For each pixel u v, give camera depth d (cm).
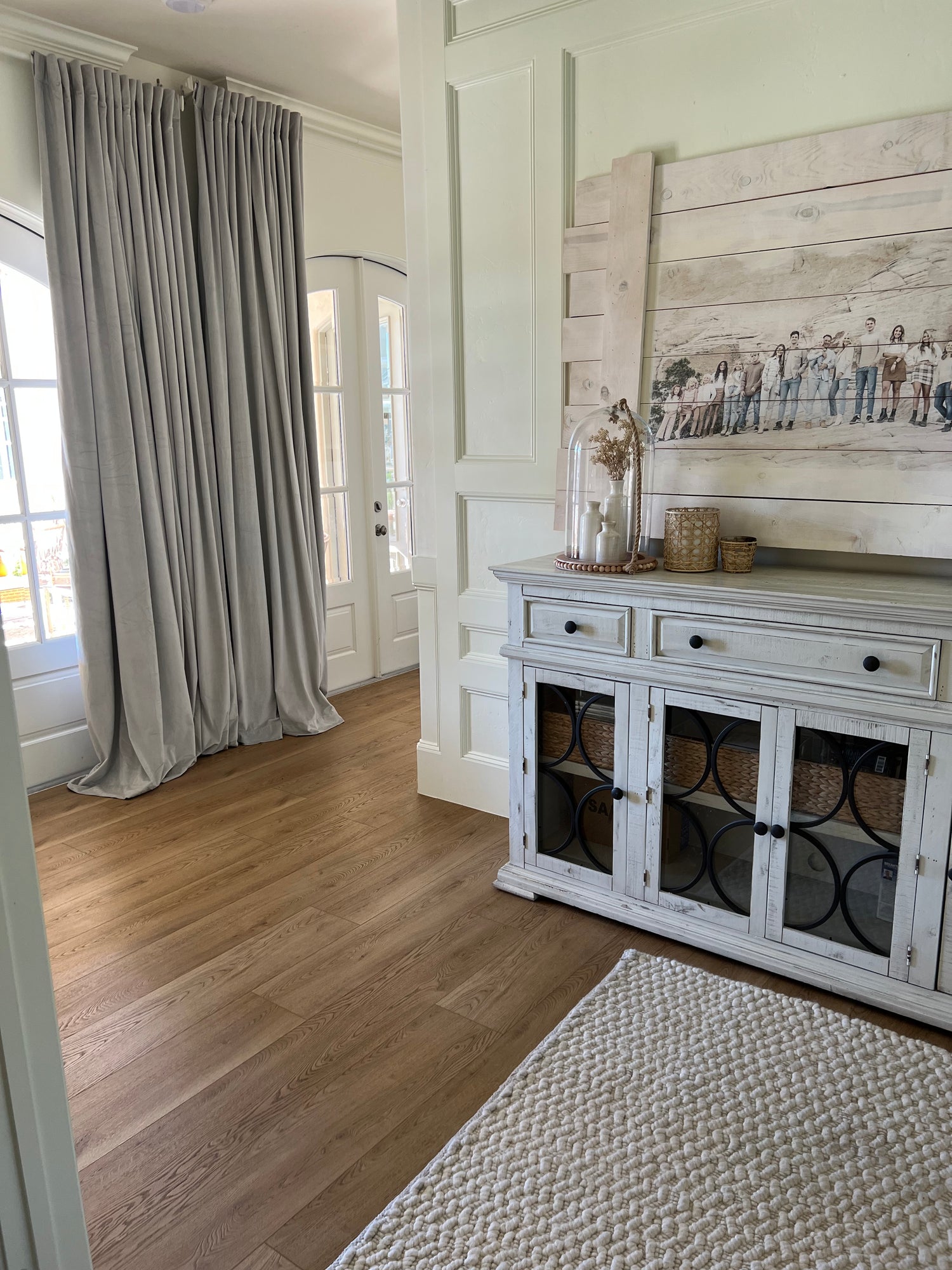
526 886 264
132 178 330
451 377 297
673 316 248
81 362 324
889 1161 167
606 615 232
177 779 364
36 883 85
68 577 365
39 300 343
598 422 244
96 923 257
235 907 264
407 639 514
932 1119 176
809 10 217
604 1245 151
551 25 256
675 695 224
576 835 254
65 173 312
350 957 237
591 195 258
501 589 303
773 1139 172
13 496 343
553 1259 149
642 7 240
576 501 250
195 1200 163
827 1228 154
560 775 254
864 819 203
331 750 394
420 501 319
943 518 214
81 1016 215
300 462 406
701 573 233
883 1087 185
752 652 211
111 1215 160
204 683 379
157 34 324
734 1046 198
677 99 240
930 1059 192
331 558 464
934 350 211
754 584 214
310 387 408
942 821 192
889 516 221
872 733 197
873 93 213
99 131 318
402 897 267
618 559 238
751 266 233
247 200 369
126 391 333
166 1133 179
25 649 347
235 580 384
